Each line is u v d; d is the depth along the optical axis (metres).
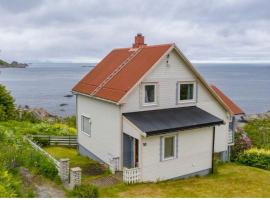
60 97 99.31
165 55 17.91
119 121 17.31
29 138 23.34
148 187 15.74
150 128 16.02
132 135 16.59
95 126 20.31
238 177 18.53
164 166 17.20
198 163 18.77
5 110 32.84
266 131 34.28
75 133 28.45
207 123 18.05
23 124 30.02
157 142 16.77
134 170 16.11
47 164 15.80
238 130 26.89
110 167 17.64
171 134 17.25
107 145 18.89
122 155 17.52
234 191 15.81
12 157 15.60
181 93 19.53
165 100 18.73
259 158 22.00
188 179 17.86
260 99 108.50
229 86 154.50
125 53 22.31
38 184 14.41
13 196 11.34
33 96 100.75
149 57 18.77
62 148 24.34
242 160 22.56
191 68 19.23
